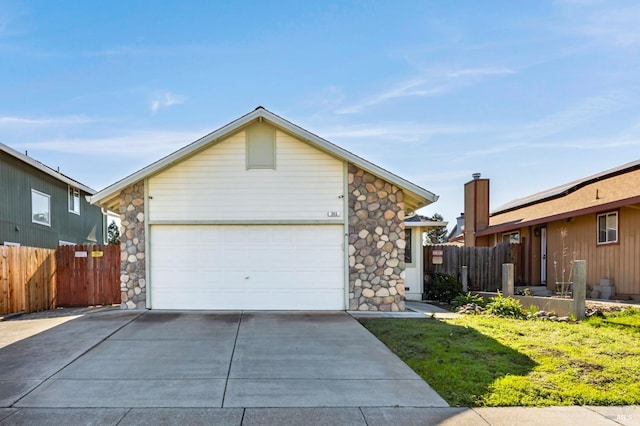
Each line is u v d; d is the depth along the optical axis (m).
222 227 9.62
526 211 16.69
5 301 9.52
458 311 9.72
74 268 11.29
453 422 3.77
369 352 5.96
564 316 8.48
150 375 4.97
